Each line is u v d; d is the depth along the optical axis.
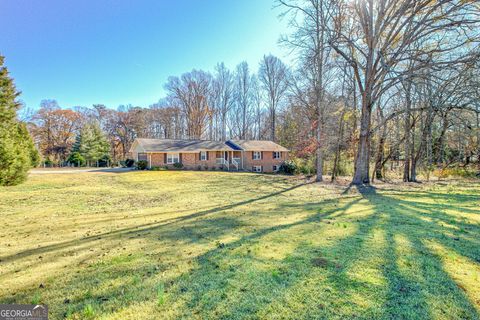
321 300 2.28
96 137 41.09
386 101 19.14
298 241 4.08
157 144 26.47
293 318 2.03
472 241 3.90
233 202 9.26
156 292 2.53
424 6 11.61
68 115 42.28
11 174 12.33
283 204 8.42
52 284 2.79
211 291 2.52
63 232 5.27
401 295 2.32
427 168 17.48
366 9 13.20
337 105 19.31
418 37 12.06
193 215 6.86
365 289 2.45
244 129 42.47
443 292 2.36
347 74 17.31
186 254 3.65
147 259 3.49
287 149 31.33
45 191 11.85
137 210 7.97
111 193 11.91
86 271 3.13
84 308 2.26
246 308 2.19
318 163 17.16
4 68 14.48
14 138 13.30
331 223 5.30
